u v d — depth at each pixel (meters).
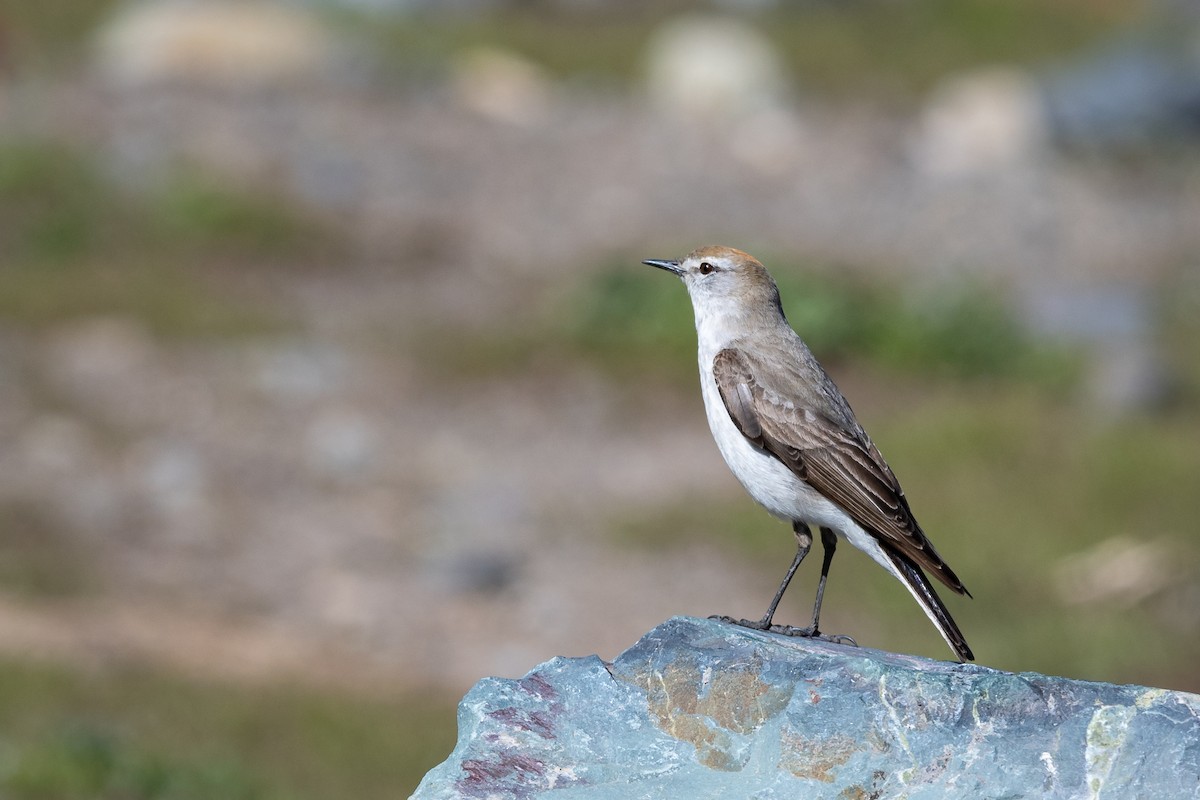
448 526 16.77
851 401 19.80
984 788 6.08
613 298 21.92
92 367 19.66
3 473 17.02
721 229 26.39
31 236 23.22
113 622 14.24
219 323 21.19
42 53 31.89
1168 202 29.09
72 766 11.46
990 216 27.77
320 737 12.36
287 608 14.95
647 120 31.91
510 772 6.27
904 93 35.50
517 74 34.22
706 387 8.67
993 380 20.58
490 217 26.17
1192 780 6.02
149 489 17.03
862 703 6.39
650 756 6.36
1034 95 32.91
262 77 31.30
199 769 11.58
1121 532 15.87
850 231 26.73
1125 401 19.56
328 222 24.98
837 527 8.36
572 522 16.95
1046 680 6.38
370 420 19.09
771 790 6.18
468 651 14.31
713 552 16.25
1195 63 32.84
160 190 24.95
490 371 20.59
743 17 39.88
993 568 15.39
